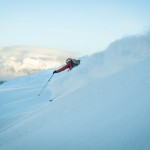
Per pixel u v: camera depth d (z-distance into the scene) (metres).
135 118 3.63
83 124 4.51
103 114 4.44
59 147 4.12
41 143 4.77
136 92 4.57
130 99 4.41
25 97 14.27
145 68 5.41
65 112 5.96
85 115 4.91
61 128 4.97
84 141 3.83
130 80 5.29
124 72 5.98
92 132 3.96
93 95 5.91
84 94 6.38
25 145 5.15
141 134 3.17
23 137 5.93
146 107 3.78
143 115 3.59
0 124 9.70
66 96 7.50
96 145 3.52
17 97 14.97
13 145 5.70
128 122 3.63
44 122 6.25
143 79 4.97
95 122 4.29
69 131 4.56
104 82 6.23
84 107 5.46
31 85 21.58
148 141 2.97
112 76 6.32
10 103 13.34
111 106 4.59
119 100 4.64
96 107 5.01
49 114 6.68
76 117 5.10
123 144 3.18
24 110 10.73
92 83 6.87
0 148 6.06
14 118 9.77
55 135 4.79
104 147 3.35
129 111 3.96
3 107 12.66
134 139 3.14
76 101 6.27
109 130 3.72
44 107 8.11
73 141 4.04
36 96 13.48
